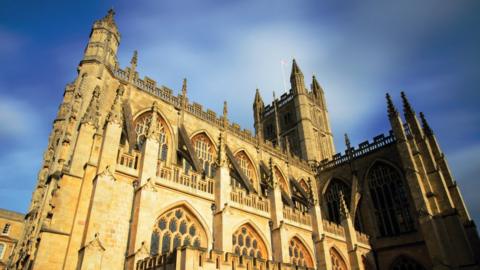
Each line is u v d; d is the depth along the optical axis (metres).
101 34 43.88
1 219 84.19
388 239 59.31
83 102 37.25
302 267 31.22
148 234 28.27
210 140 53.78
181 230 33.09
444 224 53.44
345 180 70.50
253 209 40.62
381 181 65.56
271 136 97.88
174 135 47.50
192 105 53.41
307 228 47.41
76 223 26.19
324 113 100.06
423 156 60.34
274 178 45.34
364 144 70.38
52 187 31.95
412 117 65.19
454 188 60.31
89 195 27.89
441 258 50.25
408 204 59.75
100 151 30.11
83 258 23.70
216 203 36.69
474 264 48.34
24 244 35.94
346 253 53.41
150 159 32.06
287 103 97.00
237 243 37.38
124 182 30.25
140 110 44.59
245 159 60.69
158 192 31.91
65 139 34.47
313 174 76.38
